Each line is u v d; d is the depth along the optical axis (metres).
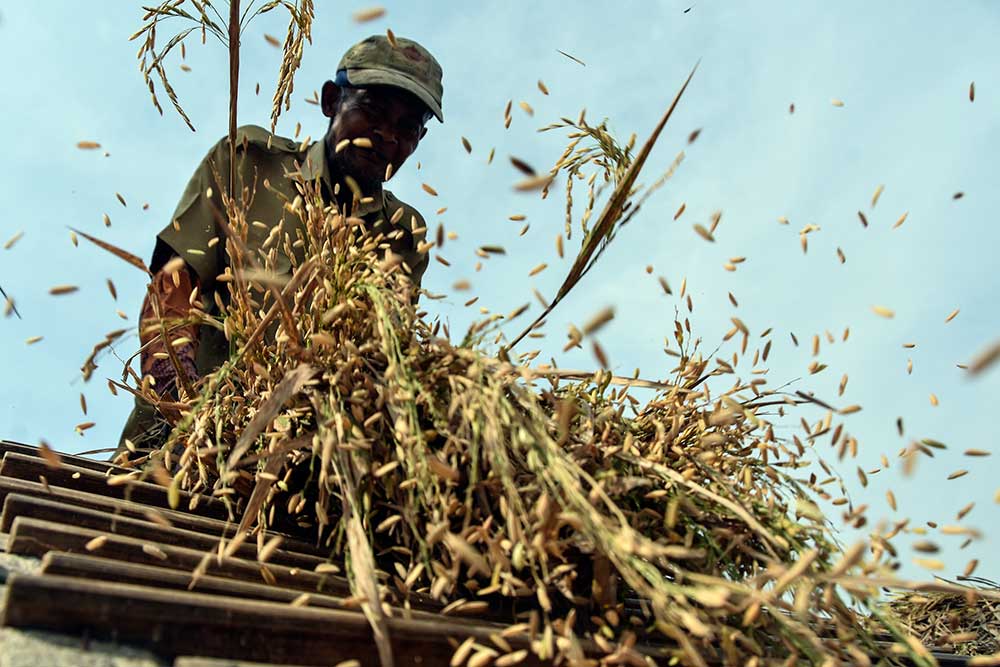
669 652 1.73
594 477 1.93
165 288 3.17
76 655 1.33
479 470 1.97
